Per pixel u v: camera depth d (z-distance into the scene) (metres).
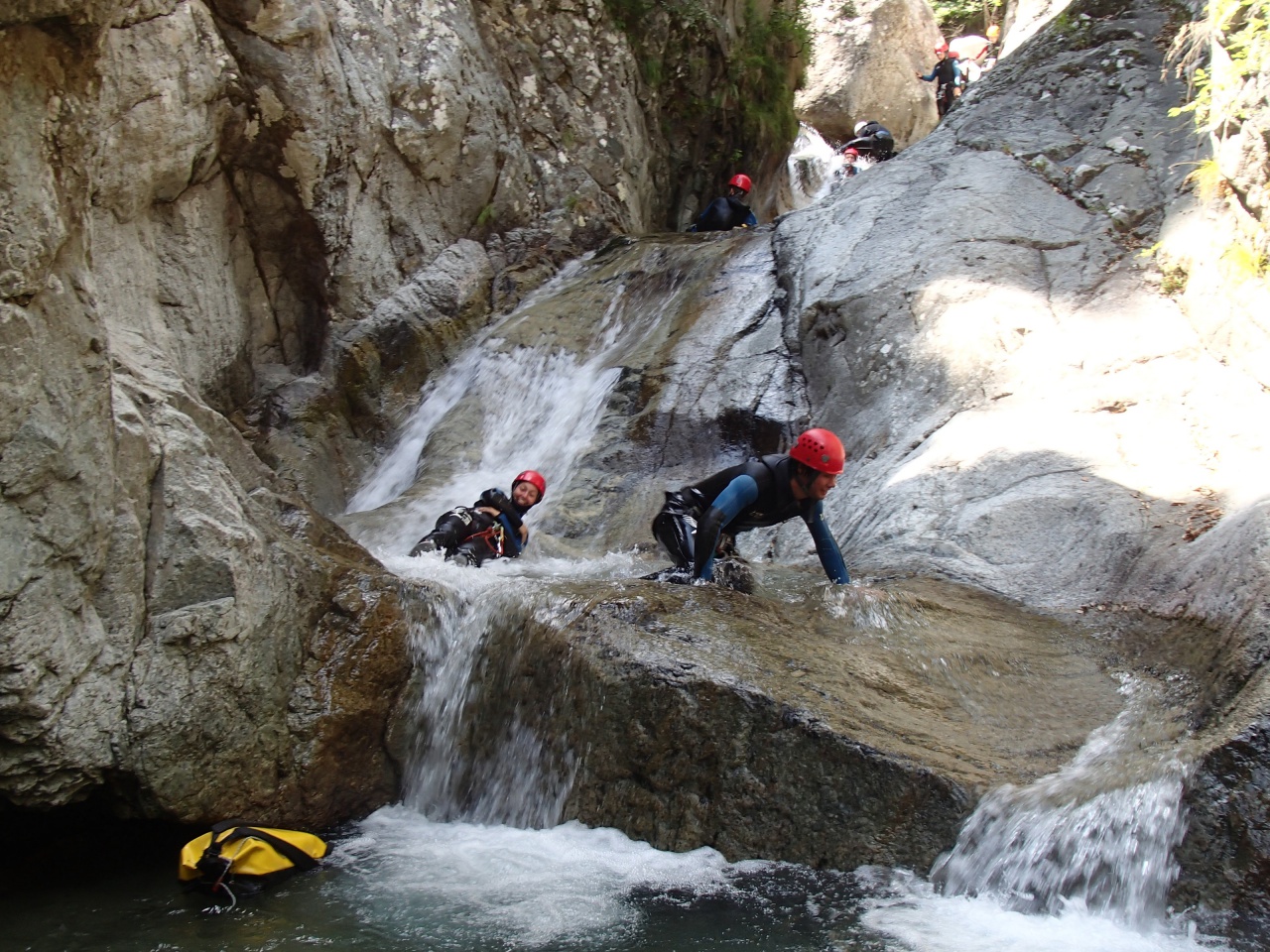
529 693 4.95
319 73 10.73
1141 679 4.92
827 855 4.15
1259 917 3.61
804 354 9.39
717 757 4.39
